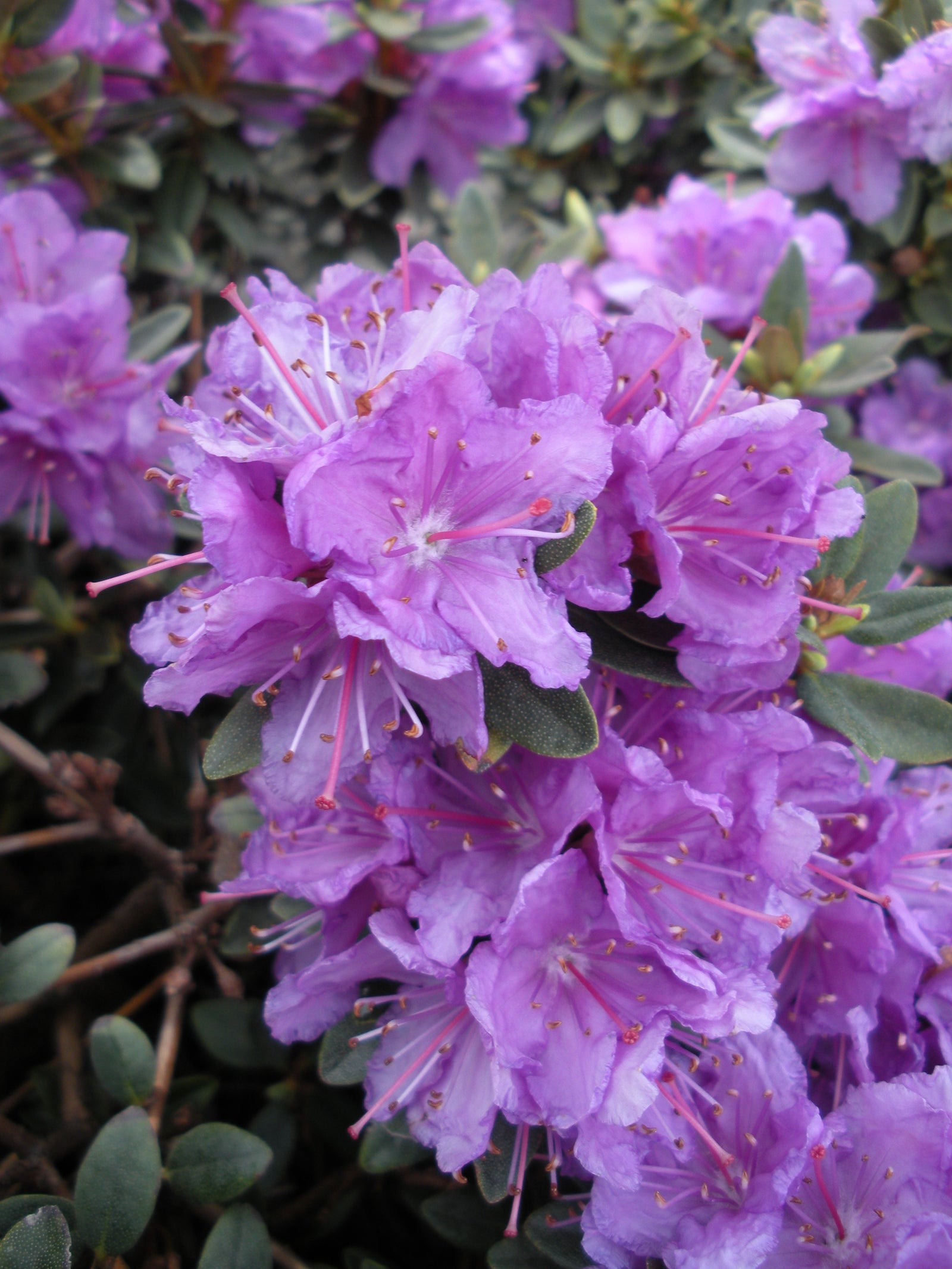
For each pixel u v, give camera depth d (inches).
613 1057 6.5
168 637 6.5
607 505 6.8
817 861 7.6
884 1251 6.9
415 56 12.6
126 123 11.7
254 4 11.8
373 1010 7.6
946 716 7.6
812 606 7.8
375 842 7.5
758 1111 7.2
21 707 12.2
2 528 12.9
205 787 10.8
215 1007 9.8
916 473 10.4
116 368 10.1
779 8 12.7
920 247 11.7
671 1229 7.1
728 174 11.5
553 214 15.4
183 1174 8.1
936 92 10.0
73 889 13.0
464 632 6.2
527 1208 8.4
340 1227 10.3
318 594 6.1
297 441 6.7
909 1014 7.6
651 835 6.9
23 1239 7.4
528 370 6.7
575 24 14.8
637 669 7.1
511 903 6.8
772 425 6.5
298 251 15.2
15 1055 11.6
